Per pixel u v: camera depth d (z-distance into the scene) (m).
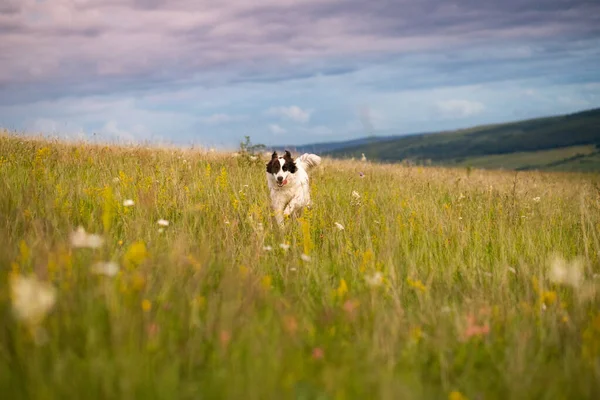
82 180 9.60
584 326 4.40
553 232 8.09
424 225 7.64
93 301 3.90
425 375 3.68
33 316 3.30
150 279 4.43
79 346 3.52
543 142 174.88
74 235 4.42
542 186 14.44
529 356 3.87
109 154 13.23
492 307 4.70
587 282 5.31
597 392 3.41
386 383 3.12
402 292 5.12
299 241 6.78
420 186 12.37
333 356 3.65
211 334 3.81
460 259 6.19
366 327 4.14
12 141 13.55
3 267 4.45
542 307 4.64
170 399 3.01
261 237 6.40
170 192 8.48
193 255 5.29
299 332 3.96
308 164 10.82
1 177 8.37
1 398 2.92
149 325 3.67
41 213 6.46
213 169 12.65
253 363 3.34
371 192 11.09
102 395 2.99
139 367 3.14
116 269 4.04
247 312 4.13
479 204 10.02
